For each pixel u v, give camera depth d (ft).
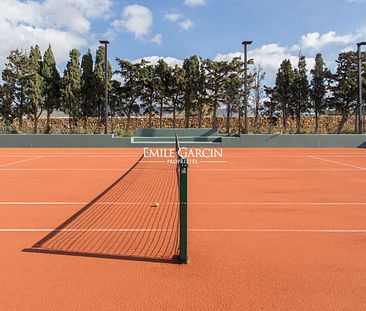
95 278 13.57
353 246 17.11
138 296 12.21
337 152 72.79
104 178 39.52
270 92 105.09
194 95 101.86
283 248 16.79
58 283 13.20
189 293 12.42
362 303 11.78
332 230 19.69
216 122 113.09
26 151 75.92
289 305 11.64
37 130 100.42
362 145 83.15
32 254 16.03
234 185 34.73
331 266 14.73
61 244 17.37
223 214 23.21
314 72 102.06
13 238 18.34
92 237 18.42
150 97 104.63
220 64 101.45
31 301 11.94
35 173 43.60
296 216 22.71
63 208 24.99
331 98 98.17
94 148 83.15
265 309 11.39
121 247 16.88
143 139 90.79
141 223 20.99
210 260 15.30
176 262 15.06
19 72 96.58
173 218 22.08
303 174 42.63
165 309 11.39
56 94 103.60
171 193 30.32
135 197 28.68
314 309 11.41
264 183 35.96
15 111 98.99
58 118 116.78
